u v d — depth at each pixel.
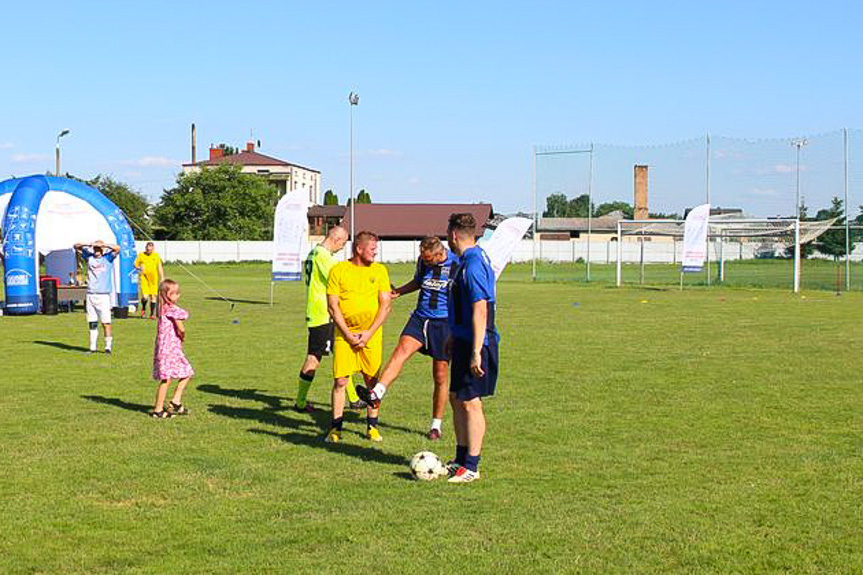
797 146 39.00
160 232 80.75
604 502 6.64
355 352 8.87
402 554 5.58
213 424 9.66
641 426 9.41
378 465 7.88
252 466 7.80
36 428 9.38
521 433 9.08
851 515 6.33
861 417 9.86
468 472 7.29
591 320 22.14
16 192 25.62
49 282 25.50
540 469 7.66
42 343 17.72
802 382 12.29
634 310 25.52
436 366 8.89
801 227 37.81
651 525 6.11
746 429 9.25
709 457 8.05
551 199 45.12
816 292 34.66
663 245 66.50
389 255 69.94
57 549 5.71
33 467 7.72
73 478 7.38
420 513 6.42
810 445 8.52
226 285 40.34
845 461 7.88
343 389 8.90
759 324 20.97
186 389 11.98
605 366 13.89
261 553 5.61
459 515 6.36
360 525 6.15
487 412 10.16
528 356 15.12
